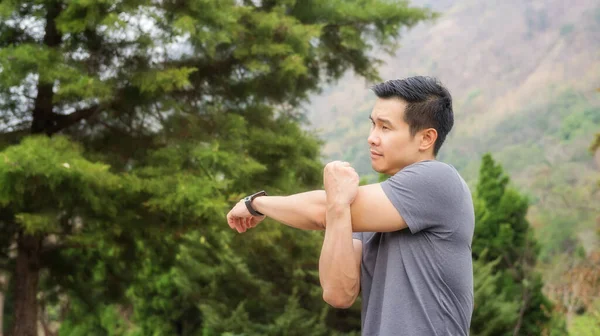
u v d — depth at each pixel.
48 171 8.17
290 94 13.15
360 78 13.90
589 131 70.06
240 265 13.34
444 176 2.00
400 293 1.97
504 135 87.06
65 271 12.03
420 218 1.96
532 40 110.06
